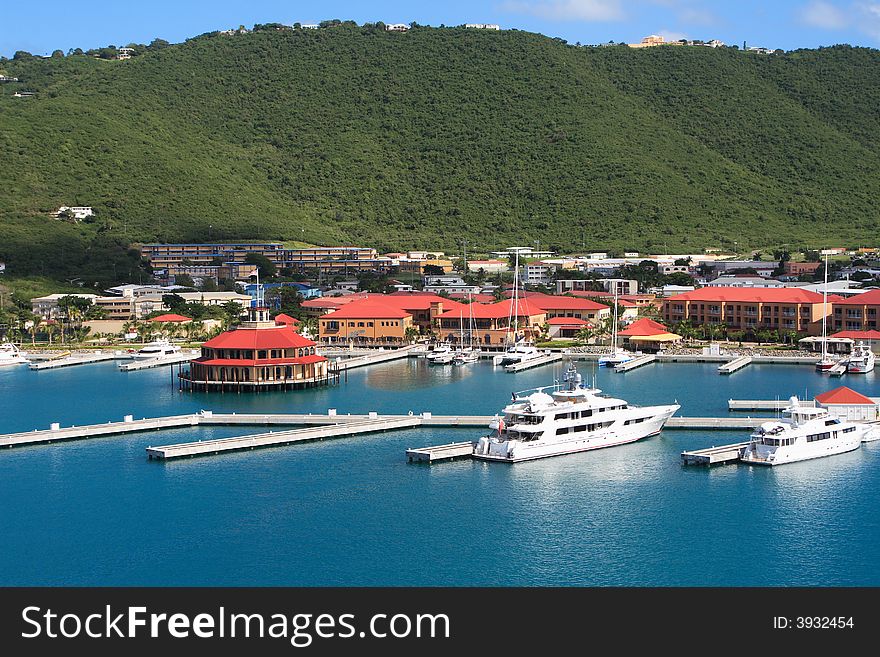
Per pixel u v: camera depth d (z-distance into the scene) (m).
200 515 134.62
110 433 180.12
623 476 149.38
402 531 128.12
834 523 129.00
